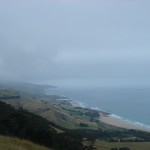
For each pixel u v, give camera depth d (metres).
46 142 48.72
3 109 73.94
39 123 67.62
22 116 61.06
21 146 26.31
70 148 57.09
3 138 27.06
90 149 72.69
